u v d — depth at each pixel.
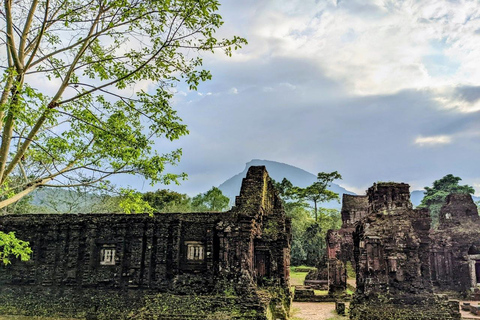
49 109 14.30
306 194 77.00
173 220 25.00
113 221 25.75
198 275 23.72
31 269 26.25
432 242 42.62
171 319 20.77
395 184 28.34
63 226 26.41
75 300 24.78
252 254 24.47
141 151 16.75
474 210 45.53
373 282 25.06
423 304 23.84
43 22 14.20
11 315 24.92
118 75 17.20
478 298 37.53
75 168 16.62
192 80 17.03
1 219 27.36
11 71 13.11
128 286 24.45
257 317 19.92
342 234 61.50
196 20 15.66
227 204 59.09
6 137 13.97
